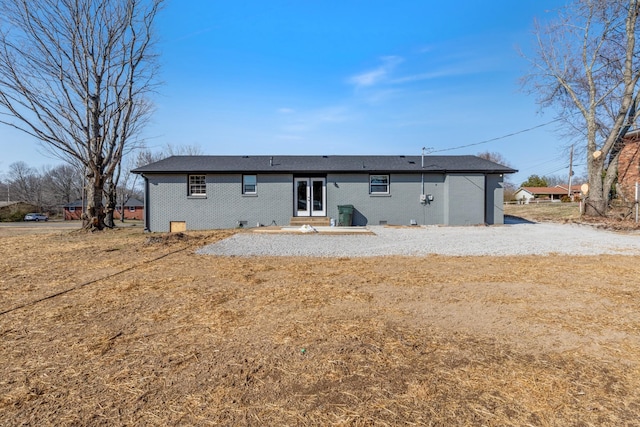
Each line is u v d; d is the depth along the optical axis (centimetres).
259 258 755
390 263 688
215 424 195
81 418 201
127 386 235
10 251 859
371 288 493
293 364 265
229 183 1622
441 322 355
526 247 908
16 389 231
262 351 288
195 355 281
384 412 206
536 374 249
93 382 240
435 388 231
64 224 3931
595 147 1741
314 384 237
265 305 414
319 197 1656
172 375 249
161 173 1596
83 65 1472
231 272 604
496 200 1664
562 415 203
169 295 459
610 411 206
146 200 1600
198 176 1627
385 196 1648
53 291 480
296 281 538
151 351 289
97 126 1518
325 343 303
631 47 1573
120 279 552
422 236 1178
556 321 357
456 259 734
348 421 197
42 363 268
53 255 793
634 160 1870
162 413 205
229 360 272
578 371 254
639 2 1533
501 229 1423
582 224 1527
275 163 1741
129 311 394
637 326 342
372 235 1214
